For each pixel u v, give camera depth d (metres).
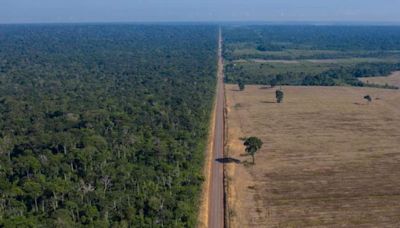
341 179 142.88
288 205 125.19
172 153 151.88
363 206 124.25
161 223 109.88
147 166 142.25
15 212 112.00
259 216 118.81
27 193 119.06
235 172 149.88
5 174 134.88
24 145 156.50
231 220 116.75
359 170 150.50
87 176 130.25
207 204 127.00
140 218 111.00
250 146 158.50
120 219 111.38
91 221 108.00
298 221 116.12
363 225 114.19
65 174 134.12
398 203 126.06
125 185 128.50
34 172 134.62
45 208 115.94
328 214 119.75
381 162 158.25
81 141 157.75
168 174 136.12
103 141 159.75
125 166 140.00
